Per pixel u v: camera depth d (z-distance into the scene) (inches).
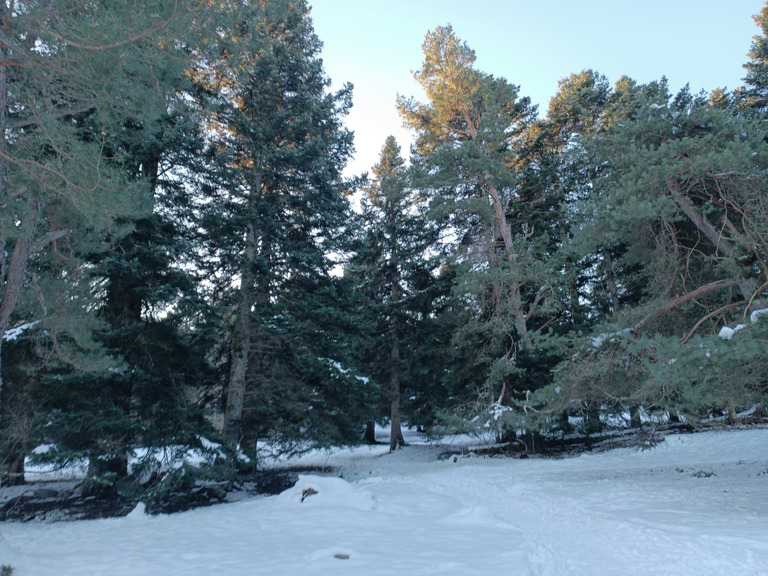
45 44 302.8
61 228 412.2
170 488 524.1
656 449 787.4
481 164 806.5
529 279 773.9
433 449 1079.6
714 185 482.9
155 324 593.0
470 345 874.1
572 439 1010.1
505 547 280.2
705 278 553.0
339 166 861.2
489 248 855.1
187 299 554.6
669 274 551.2
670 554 241.6
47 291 426.3
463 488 561.0
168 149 598.2
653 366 386.3
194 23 339.6
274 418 702.5
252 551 285.9
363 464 962.1
